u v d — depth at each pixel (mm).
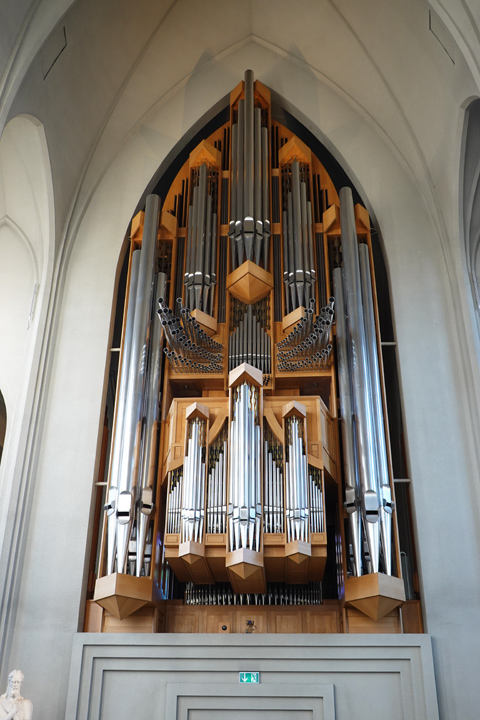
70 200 12430
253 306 11805
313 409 10141
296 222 12219
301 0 12617
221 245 12398
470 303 11086
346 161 12938
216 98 13547
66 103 11594
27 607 9500
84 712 8703
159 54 12984
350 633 9297
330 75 13266
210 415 10102
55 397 10953
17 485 10094
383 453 9906
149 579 9414
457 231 11562
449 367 10898
